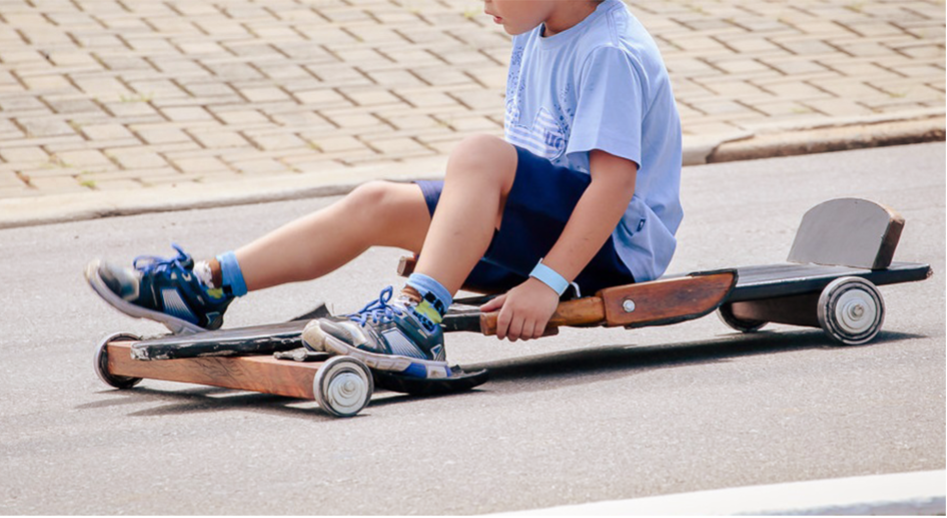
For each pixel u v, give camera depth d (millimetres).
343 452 7691
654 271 9844
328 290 13867
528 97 10016
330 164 20172
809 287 10133
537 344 11203
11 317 12836
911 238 15828
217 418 8648
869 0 29922
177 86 23469
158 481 7297
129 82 23562
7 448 8156
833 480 6969
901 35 27484
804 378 9250
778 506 6566
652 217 9734
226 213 18281
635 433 7969
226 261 9438
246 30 26750
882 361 9703
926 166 20391
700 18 28297
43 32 26156
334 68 24672
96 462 7738
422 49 25891
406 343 8844
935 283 13070
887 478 6992
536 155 9414
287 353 8711
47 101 22531
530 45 10047
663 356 10320
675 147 10062
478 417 8406
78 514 6777
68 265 15438
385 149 20844
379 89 23688
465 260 8922
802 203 18141
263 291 13812
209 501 6918
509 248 9211
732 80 24516
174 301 9422
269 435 8133
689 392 8953
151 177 19516
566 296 9586
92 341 11773
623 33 9539
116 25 26734
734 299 9781
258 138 21266
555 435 7953
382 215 9367
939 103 23453
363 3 28891
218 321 9594
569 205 9250
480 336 11602
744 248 15586
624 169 9195
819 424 8086
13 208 18016
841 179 19656
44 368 10664
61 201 18344
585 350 10797
